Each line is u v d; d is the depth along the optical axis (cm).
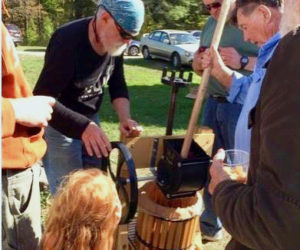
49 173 247
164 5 2703
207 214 310
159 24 2734
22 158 168
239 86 231
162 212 196
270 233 109
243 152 189
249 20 182
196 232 221
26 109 155
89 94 239
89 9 2638
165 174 188
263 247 113
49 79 220
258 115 123
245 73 267
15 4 2545
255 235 112
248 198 115
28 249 179
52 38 228
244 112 202
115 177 207
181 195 188
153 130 642
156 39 1648
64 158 239
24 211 176
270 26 179
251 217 112
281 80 108
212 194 132
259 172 114
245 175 163
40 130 178
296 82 105
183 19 2745
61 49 219
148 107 792
